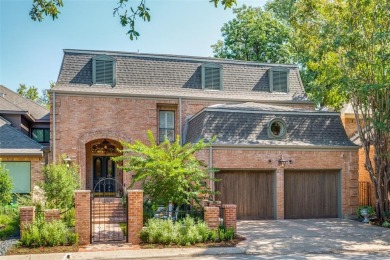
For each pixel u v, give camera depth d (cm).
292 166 1873
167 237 1277
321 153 1914
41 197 1608
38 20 930
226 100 2336
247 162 1823
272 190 1875
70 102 2123
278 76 2544
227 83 2455
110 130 2159
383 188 1848
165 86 2331
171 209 1467
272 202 1870
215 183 1806
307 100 2464
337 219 1884
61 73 2206
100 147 2319
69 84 2180
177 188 1386
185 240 1275
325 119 1994
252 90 2483
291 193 1892
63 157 2002
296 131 1927
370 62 1811
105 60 2258
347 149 1941
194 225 1339
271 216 1864
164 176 1393
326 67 1962
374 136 1888
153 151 1455
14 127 2306
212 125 1848
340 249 1246
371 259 1121
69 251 1184
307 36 2041
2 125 2120
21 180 1997
